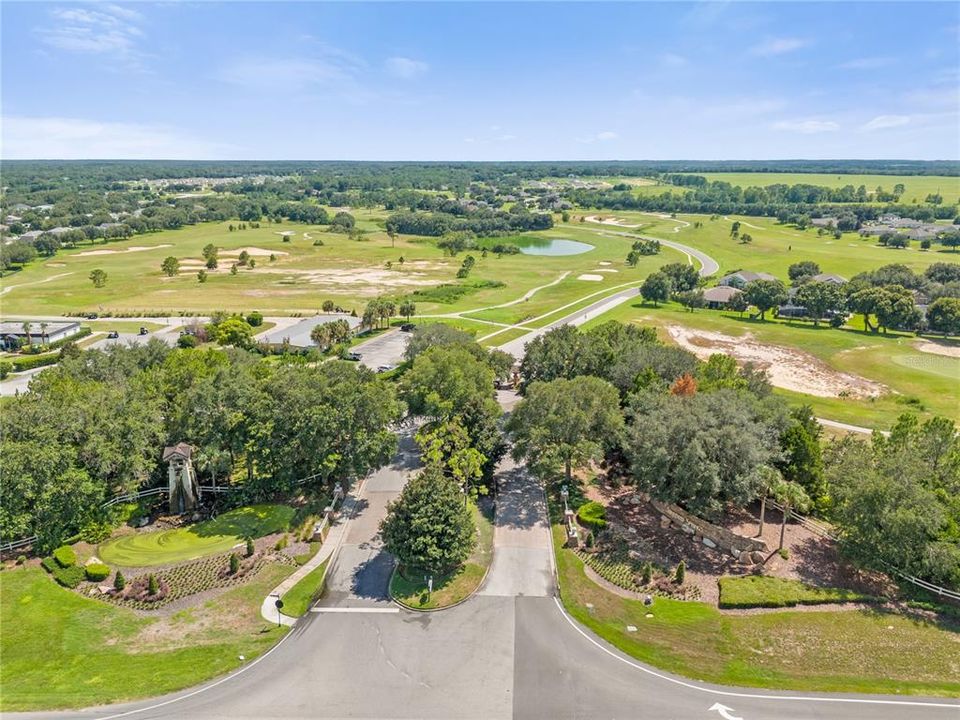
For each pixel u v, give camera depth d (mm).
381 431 55562
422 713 33844
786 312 141250
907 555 43500
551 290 167250
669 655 38281
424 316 138000
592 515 52812
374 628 40625
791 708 34312
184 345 110438
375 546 49719
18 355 108875
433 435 55062
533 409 55969
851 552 45969
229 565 46719
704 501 48406
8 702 34219
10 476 46344
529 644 39188
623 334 89438
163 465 57219
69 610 41750
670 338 121188
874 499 44406
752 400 56938
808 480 53438
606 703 34594
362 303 150500
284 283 175750
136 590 43875
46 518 48125
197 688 35469
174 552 48625
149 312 139500
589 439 55875
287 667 37188
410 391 62750
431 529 43531
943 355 108688
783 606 42594
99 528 50375
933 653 38312
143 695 34875
